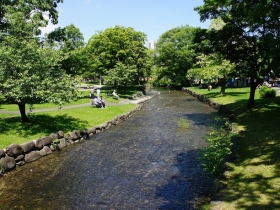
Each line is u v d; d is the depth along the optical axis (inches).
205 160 472.4
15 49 605.3
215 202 291.4
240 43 884.6
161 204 336.5
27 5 1064.8
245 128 661.3
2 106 1007.0
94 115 919.0
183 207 326.3
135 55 1998.0
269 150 447.2
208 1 852.6
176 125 872.3
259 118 760.3
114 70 1673.2
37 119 757.3
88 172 456.4
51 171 463.2
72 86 657.6
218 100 1327.5
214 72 1434.5
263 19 615.2
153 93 2285.9
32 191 383.2
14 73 582.9
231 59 911.0
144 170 462.0
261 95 1238.3
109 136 727.7
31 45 607.8
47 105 1052.5
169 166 479.5
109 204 340.8
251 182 330.6
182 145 621.9
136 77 2271.2
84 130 713.0
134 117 1058.7
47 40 1170.6
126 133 764.0
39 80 593.0
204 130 783.7
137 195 365.1
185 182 404.5
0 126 647.1
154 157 534.3
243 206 271.4
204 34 923.4
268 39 615.8
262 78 826.8
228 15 887.1
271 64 677.9
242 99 1213.7
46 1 1163.9
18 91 553.6
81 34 1647.4
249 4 594.6
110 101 1376.7
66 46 1362.0
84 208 331.6
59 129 690.2
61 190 385.4
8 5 976.3
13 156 480.1
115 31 1756.9
